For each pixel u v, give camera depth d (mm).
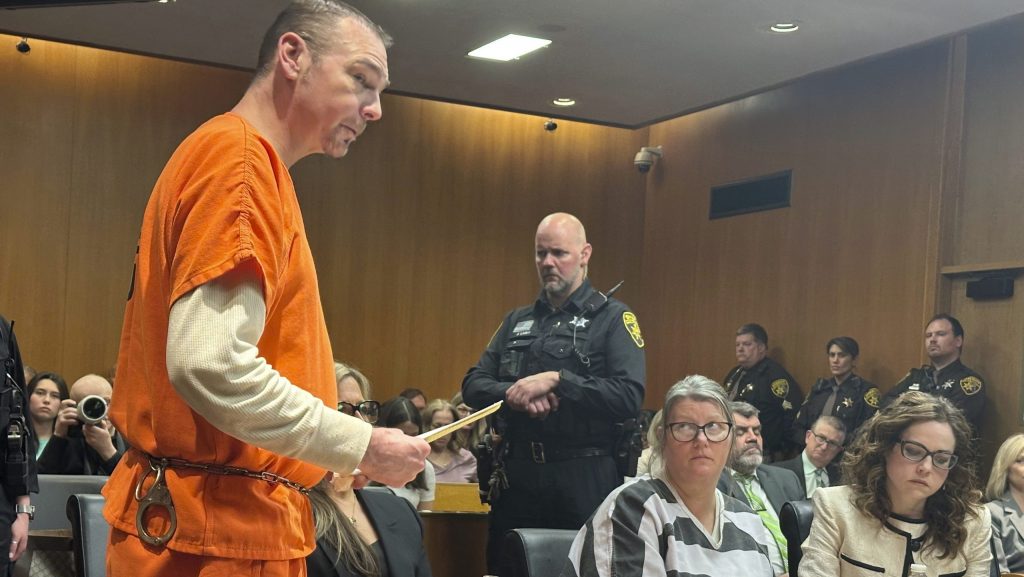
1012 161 7109
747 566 2484
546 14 7039
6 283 8523
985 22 6781
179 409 1396
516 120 10336
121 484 1461
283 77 1520
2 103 8555
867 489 2947
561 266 3900
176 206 1394
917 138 7785
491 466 3828
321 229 9664
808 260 8641
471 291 10117
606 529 2432
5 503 3490
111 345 8789
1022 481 4707
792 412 8281
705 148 9844
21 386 3672
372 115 1577
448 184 10078
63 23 7703
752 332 8461
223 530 1388
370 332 9781
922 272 7660
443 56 8086
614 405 3678
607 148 10562
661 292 10273
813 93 8711
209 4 7180
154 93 8992
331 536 2916
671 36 7359
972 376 6871
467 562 4434
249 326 1344
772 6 6695
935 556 2920
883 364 7930
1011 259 7043
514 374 3896
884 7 6621
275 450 1352
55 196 8680
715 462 2461
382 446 1415
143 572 1388
